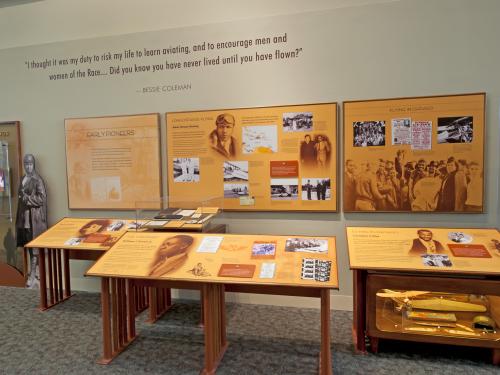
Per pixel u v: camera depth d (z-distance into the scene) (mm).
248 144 3475
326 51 3305
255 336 2877
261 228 3508
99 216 3938
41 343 2811
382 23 3188
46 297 3512
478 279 2369
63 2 3936
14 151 4145
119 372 2400
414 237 2658
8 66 4102
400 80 3178
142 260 2541
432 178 3137
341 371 2361
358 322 2568
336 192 3318
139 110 3768
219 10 3553
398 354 2561
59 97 3979
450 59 3084
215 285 2469
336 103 3271
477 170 3057
